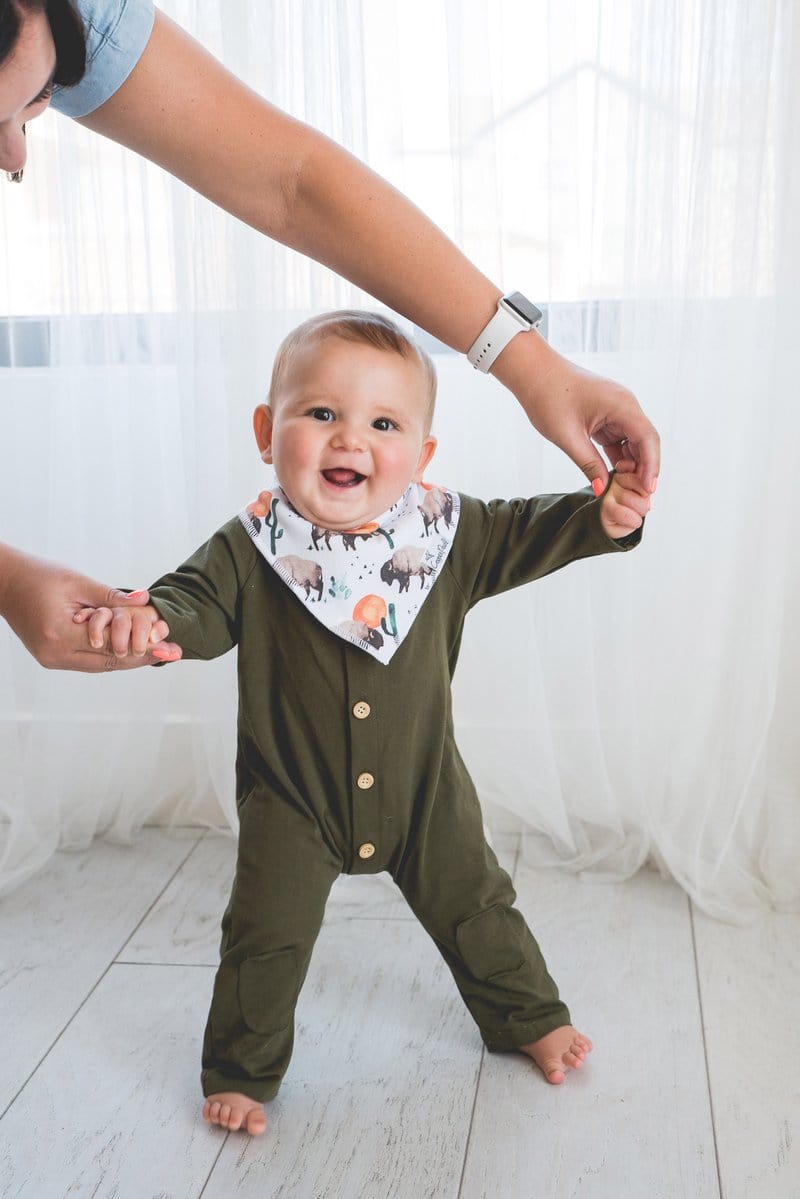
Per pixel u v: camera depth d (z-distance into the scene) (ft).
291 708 4.15
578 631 5.79
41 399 6.06
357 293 5.71
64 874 6.02
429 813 4.28
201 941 5.39
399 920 5.55
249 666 4.17
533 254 5.59
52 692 6.00
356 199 3.75
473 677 6.05
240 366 5.68
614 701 5.82
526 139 5.48
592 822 5.95
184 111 3.57
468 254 5.47
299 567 4.10
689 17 5.27
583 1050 4.46
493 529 4.29
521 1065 4.50
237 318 5.64
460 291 3.86
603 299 5.56
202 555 4.13
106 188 5.76
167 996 4.97
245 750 4.30
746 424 5.48
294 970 4.23
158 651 3.48
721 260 5.35
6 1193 3.87
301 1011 4.86
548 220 5.48
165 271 5.89
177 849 6.27
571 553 4.11
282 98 5.50
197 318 5.64
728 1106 4.24
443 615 4.26
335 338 4.01
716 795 5.70
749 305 5.36
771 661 5.55
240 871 4.25
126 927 5.52
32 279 5.93
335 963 5.21
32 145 5.72
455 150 5.39
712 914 5.50
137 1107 4.29
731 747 5.63
